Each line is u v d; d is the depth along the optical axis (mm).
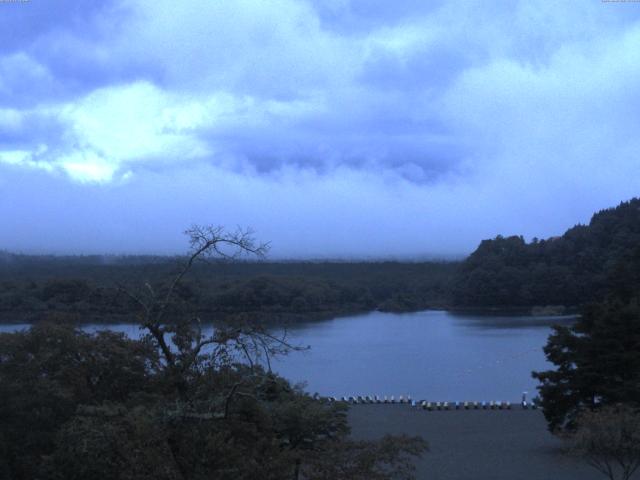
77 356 28234
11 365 28562
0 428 26391
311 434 28844
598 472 39406
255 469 17672
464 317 184750
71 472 20469
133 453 17562
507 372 102125
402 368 105750
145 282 20375
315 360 111938
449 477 39281
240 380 18266
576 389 45219
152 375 25219
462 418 60156
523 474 39781
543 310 191000
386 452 21484
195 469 17234
